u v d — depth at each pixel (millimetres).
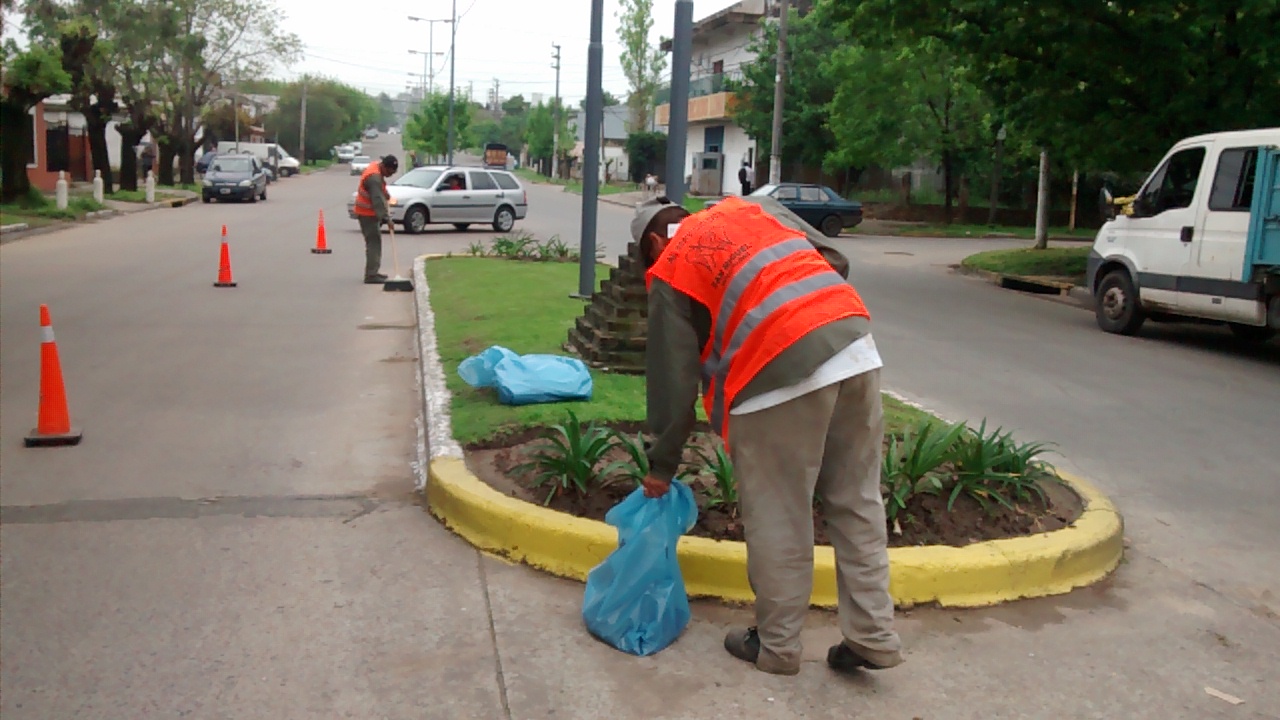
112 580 4547
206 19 41562
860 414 3568
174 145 41562
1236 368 10727
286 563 4746
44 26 33844
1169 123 15516
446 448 5848
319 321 11883
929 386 9195
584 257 12406
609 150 77250
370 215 15000
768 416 3518
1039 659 3986
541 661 3854
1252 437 7734
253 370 9125
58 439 6625
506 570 4668
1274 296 10875
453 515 5152
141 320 11586
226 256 14586
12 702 3541
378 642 3994
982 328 13000
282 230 24531
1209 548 5320
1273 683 3863
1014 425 7832
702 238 3662
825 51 37562
